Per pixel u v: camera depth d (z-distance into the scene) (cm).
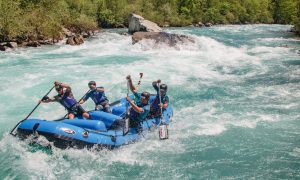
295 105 1124
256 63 1791
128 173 730
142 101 891
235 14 5981
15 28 2273
